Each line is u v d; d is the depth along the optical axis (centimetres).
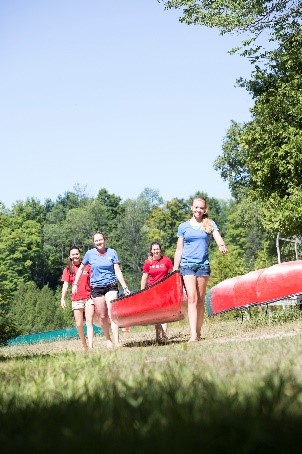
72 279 1481
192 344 1068
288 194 3162
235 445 253
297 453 250
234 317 3059
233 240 12256
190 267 1241
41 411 390
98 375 576
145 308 1404
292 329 1455
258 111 3192
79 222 14112
